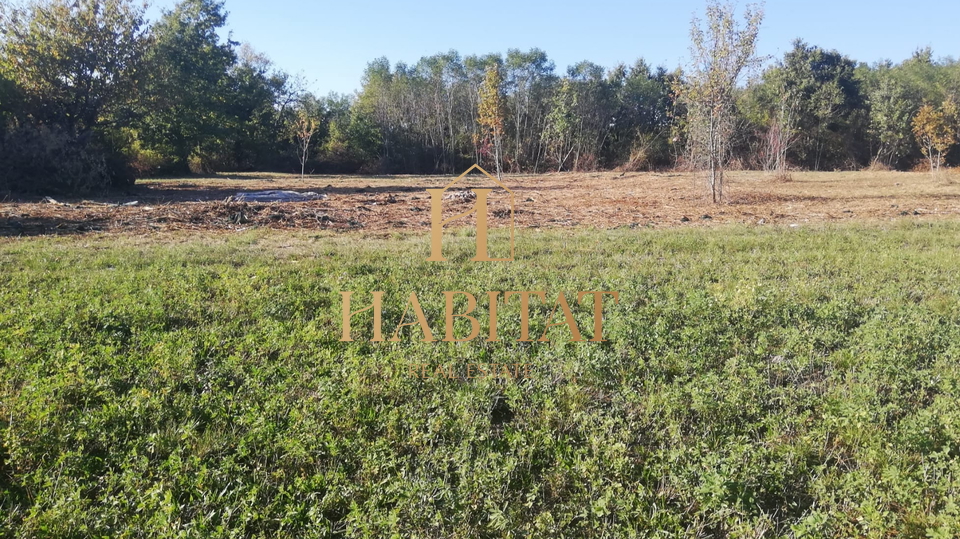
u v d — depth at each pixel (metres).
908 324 5.30
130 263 7.89
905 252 8.86
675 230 11.45
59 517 2.81
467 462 3.31
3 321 5.27
